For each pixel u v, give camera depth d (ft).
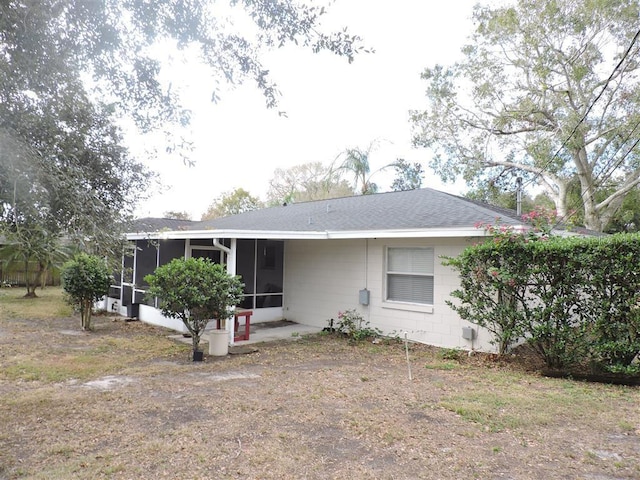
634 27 54.90
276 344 31.17
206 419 15.83
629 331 20.66
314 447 13.43
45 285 66.90
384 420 15.79
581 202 69.00
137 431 14.64
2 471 11.73
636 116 56.44
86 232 11.65
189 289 25.02
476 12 66.23
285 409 16.97
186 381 21.15
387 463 12.37
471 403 17.78
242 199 122.72
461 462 12.46
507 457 12.82
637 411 16.98
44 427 14.94
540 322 23.24
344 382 21.04
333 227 36.06
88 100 13.33
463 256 26.02
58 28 12.37
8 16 10.78
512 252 24.27
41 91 11.89
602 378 21.48
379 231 31.27
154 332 35.06
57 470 11.79
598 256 21.09
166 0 13.80
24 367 23.11
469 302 26.03
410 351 28.86
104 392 19.11
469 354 27.48
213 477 11.48
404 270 32.81
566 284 22.38
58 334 33.40
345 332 35.37
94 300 36.04
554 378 22.29
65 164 11.51
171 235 32.91
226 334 27.63
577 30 57.36
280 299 41.93
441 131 77.00
